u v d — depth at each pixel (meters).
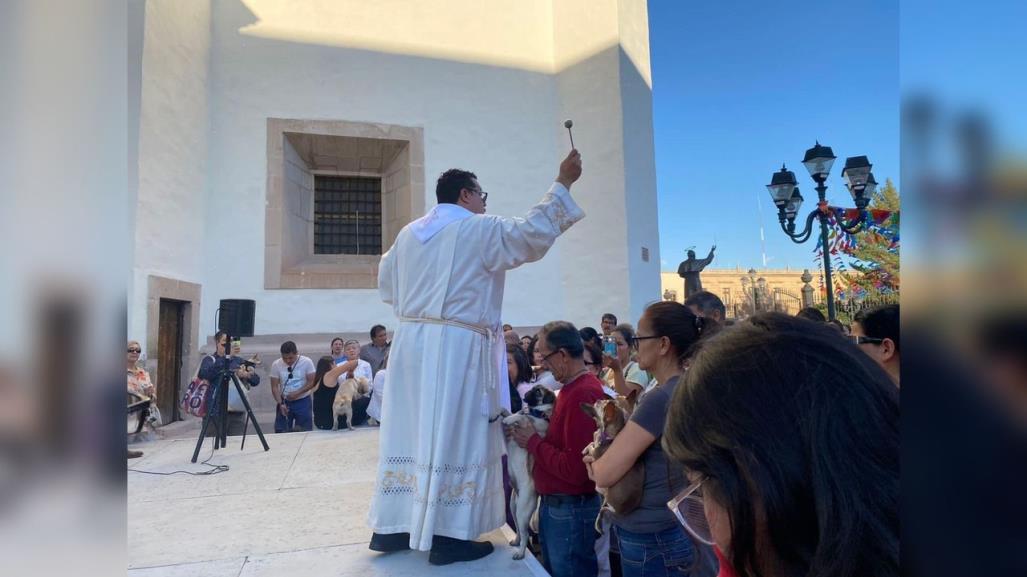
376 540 2.64
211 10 9.72
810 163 5.96
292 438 5.82
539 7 11.55
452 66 10.93
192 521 3.12
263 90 9.89
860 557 0.58
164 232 8.11
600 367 4.18
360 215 11.16
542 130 11.26
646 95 11.31
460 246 2.68
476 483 2.57
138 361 6.48
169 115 8.23
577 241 10.83
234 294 9.41
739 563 0.69
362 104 10.38
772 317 0.80
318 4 10.31
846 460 0.62
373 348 8.26
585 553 2.57
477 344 2.68
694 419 0.73
